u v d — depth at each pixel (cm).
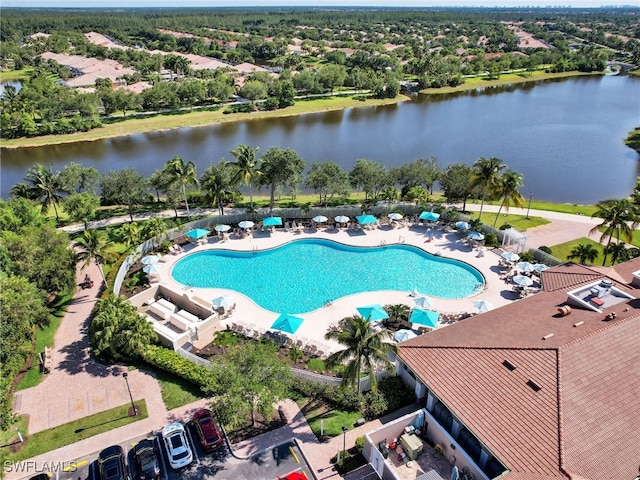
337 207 7144
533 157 11012
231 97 16888
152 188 7625
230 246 6269
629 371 3052
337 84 17888
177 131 13775
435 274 5628
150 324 4178
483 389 3080
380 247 6225
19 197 6469
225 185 6925
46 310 4338
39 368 4041
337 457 3139
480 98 18012
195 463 3147
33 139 12650
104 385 3841
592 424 2736
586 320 3469
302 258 6041
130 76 17400
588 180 9612
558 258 5841
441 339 3597
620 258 5350
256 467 3112
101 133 13150
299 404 3638
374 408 3503
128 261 5678
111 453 3114
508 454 2678
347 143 12356
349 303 4991
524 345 3259
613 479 2508
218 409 3145
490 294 5134
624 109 15812
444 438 3156
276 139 12756
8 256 4597
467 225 6372
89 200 6762
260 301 5100
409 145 12100
